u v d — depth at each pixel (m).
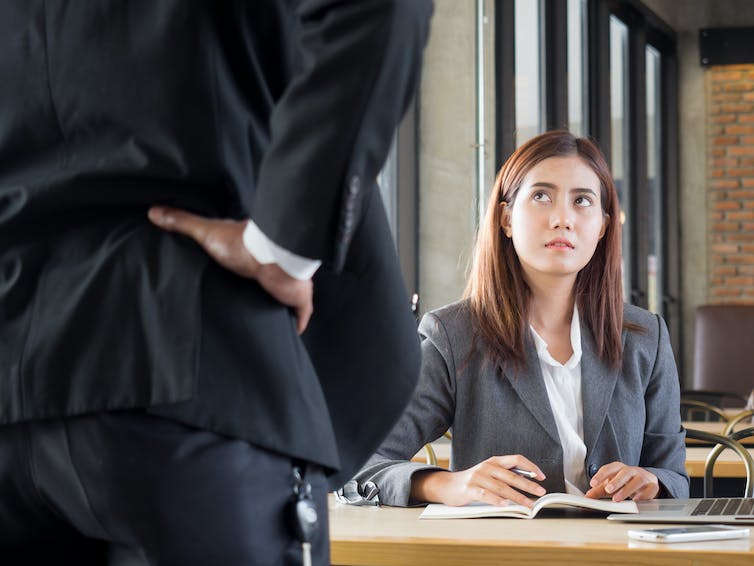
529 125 6.46
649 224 8.91
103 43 1.00
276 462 0.98
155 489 0.93
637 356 2.14
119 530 0.95
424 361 2.13
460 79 5.12
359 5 0.89
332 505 1.95
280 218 0.92
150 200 0.99
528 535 1.54
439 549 1.47
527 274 2.13
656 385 2.17
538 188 2.09
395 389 1.12
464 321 2.15
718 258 9.48
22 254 1.00
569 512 1.79
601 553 1.42
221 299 0.96
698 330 6.87
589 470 2.04
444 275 5.07
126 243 0.98
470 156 5.11
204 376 0.94
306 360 1.03
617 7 8.12
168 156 0.97
